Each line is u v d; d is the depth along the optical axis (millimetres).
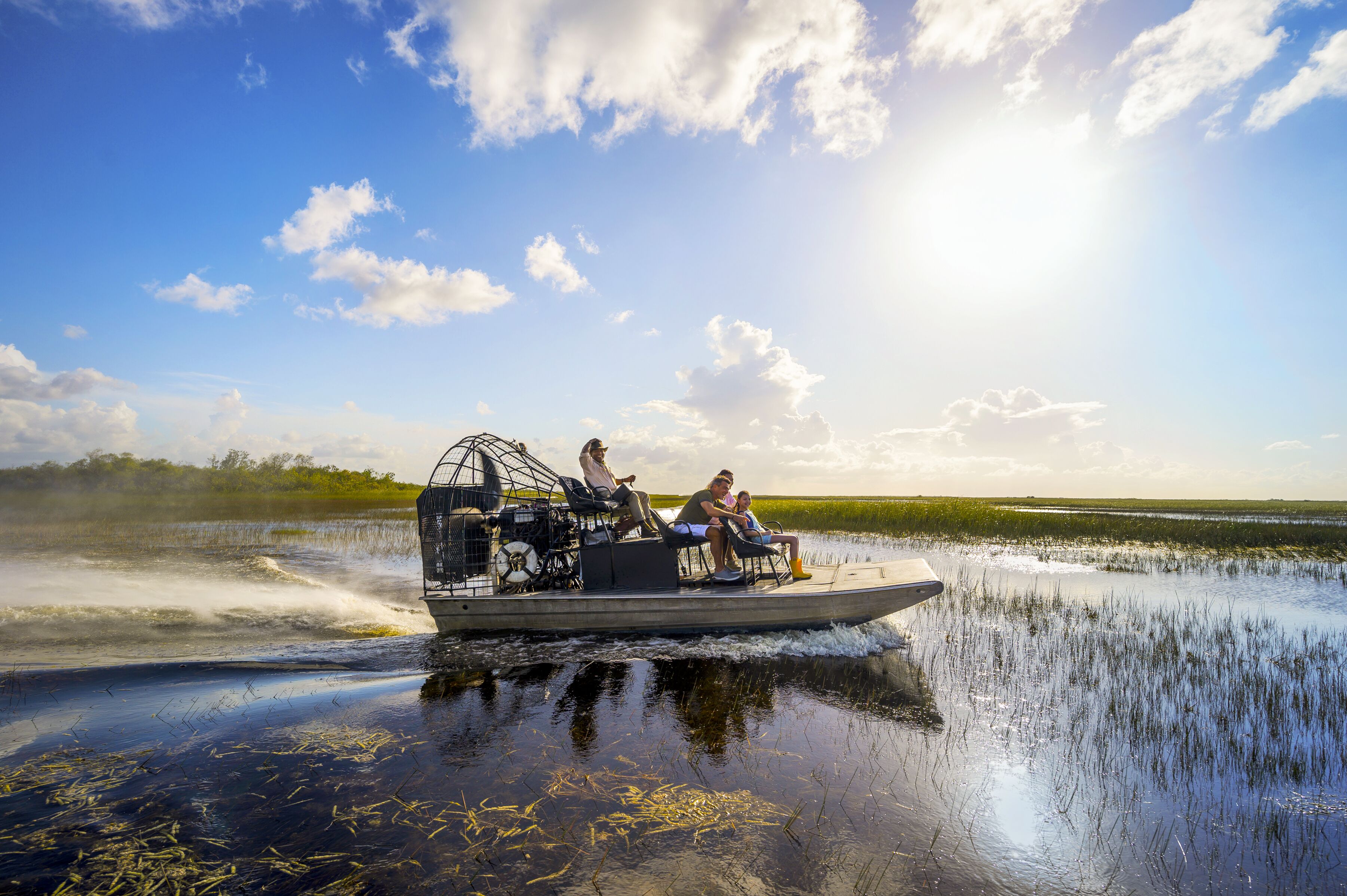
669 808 3664
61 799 3625
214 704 5348
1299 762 4582
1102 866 3252
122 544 19391
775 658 6957
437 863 3057
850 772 4223
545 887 2883
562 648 7344
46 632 8086
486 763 4250
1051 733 5023
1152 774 4340
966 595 11008
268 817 3471
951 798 3914
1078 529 23547
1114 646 7777
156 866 2975
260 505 42281
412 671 6492
